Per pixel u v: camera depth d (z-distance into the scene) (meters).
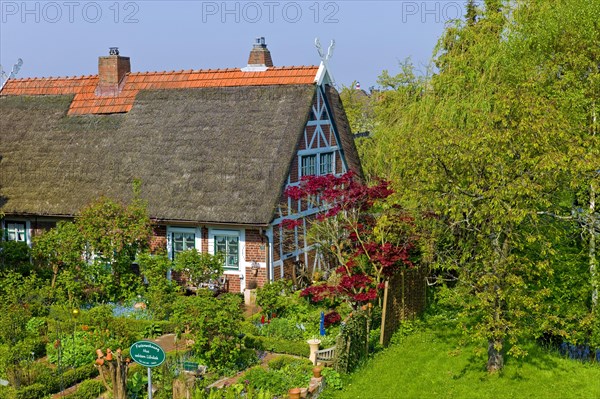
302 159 25.42
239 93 26.56
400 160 17.56
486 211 15.82
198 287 23.22
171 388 14.95
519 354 16.80
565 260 18.92
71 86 30.41
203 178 24.50
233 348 16.73
